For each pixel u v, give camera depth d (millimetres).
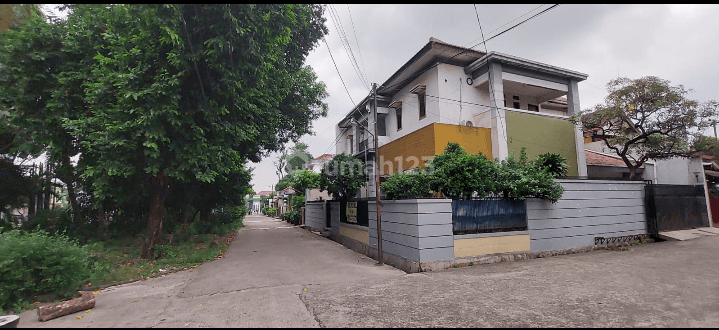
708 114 10664
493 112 12359
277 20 7359
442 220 7285
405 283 5781
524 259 7922
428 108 13445
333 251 10039
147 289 5703
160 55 6906
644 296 4723
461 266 7211
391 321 3912
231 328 3754
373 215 9383
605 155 16562
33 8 7457
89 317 4223
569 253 8758
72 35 7840
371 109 16578
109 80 6805
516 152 12336
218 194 14508
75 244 5906
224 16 6180
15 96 7352
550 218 8703
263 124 10211
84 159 8281
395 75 14781
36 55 7270
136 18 6203
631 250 8820
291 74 12109
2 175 9789
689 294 4789
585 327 3641
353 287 5594
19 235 5539
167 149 7586
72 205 10656
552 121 13477
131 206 11258
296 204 23922
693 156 12211
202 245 10539
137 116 6746
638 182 10680
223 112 7461
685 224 11203
